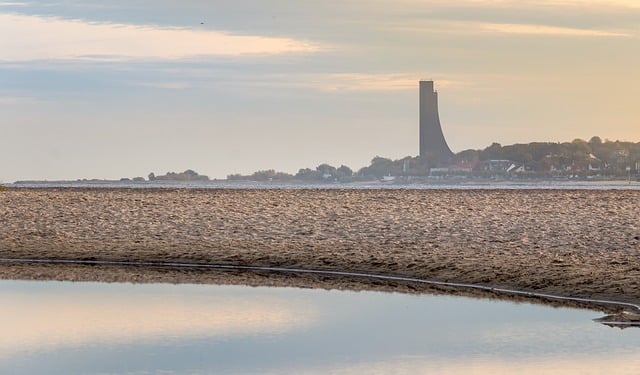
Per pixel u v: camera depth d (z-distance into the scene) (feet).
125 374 184.14
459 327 230.48
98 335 220.84
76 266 373.81
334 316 247.29
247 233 451.94
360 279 330.13
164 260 384.68
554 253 361.92
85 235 451.94
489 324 234.17
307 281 324.60
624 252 360.89
